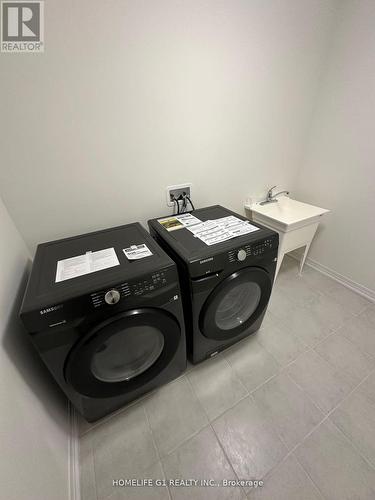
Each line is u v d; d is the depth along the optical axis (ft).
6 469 1.78
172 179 4.78
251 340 5.01
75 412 3.85
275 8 4.10
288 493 2.99
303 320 5.48
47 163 3.55
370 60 4.63
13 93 2.98
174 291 3.07
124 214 4.62
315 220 5.87
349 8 4.63
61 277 2.77
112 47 3.23
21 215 3.70
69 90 3.24
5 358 2.37
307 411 3.80
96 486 3.11
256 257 3.66
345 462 3.24
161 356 3.47
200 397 4.03
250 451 3.37
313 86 5.53
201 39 3.75
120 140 3.92
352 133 5.33
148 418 3.77
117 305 2.69
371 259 5.77
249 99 4.79
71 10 2.85
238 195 5.99
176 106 4.10
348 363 4.51
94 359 3.04
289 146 6.09
